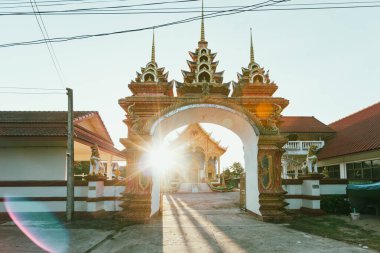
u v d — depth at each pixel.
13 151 14.50
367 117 22.72
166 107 12.30
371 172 18.00
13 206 12.58
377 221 11.42
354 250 7.42
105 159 22.28
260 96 12.80
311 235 9.07
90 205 12.20
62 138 13.34
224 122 13.69
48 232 9.70
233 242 8.25
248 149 13.58
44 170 14.34
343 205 13.25
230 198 23.58
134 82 12.69
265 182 11.70
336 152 20.80
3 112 17.81
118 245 8.02
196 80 12.86
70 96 12.39
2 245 8.09
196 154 40.22
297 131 24.66
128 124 12.66
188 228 10.17
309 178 12.99
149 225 10.73
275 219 11.34
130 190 11.62
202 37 13.85
